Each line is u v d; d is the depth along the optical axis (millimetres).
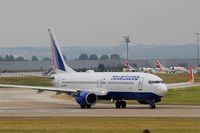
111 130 108750
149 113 151625
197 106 186500
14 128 114062
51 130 109750
